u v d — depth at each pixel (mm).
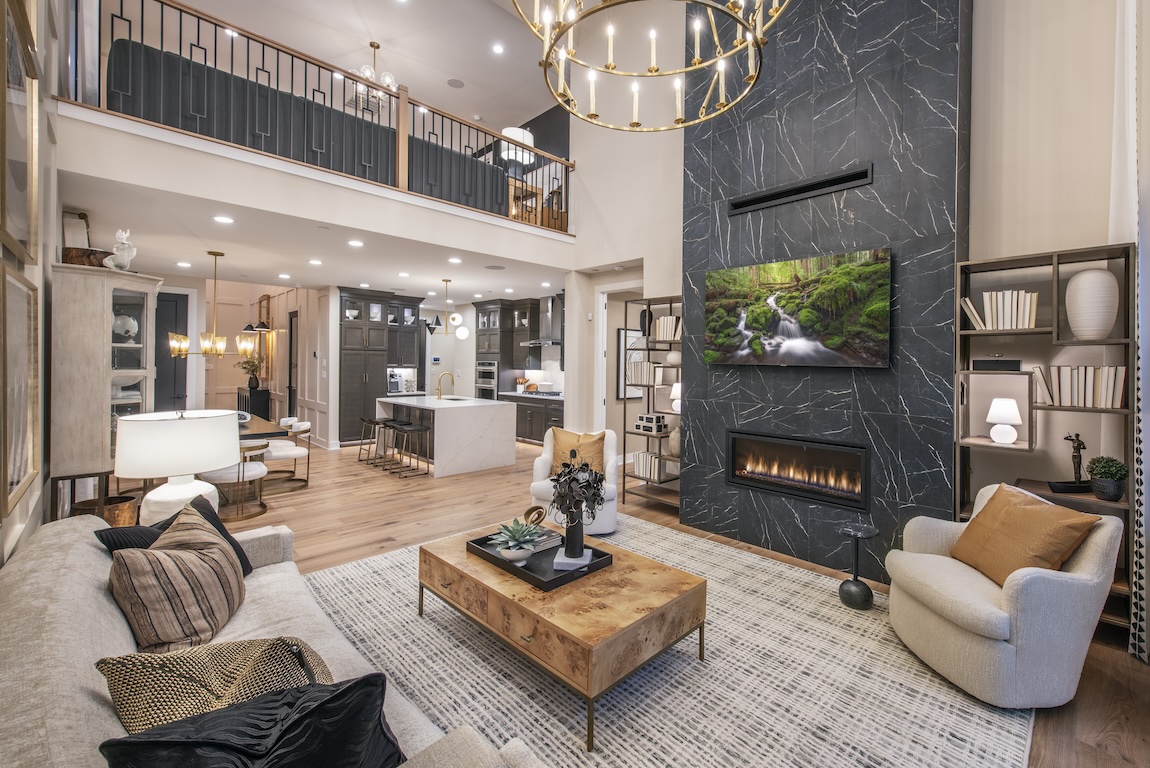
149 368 3383
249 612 1966
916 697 2213
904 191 3365
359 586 3232
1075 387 2844
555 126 8617
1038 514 2373
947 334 3199
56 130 3109
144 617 1604
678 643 2631
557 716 2080
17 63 1688
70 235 4059
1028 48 3275
